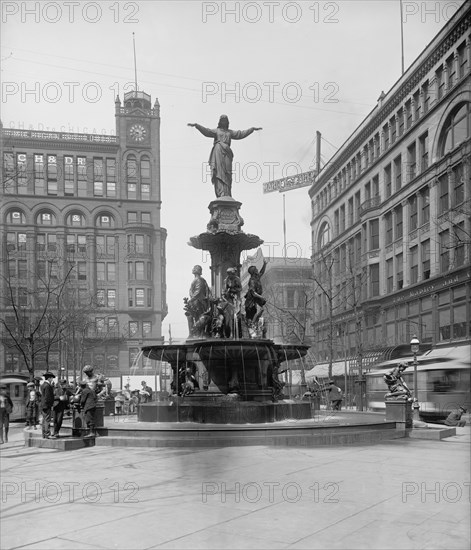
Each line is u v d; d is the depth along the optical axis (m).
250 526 7.35
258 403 18.66
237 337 20.58
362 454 13.53
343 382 44.22
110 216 63.56
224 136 22.52
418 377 29.86
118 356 57.28
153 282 62.16
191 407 18.89
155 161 65.00
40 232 62.09
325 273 54.62
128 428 16.34
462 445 15.12
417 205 42.69
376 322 47.81
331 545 6.57
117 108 63.84
